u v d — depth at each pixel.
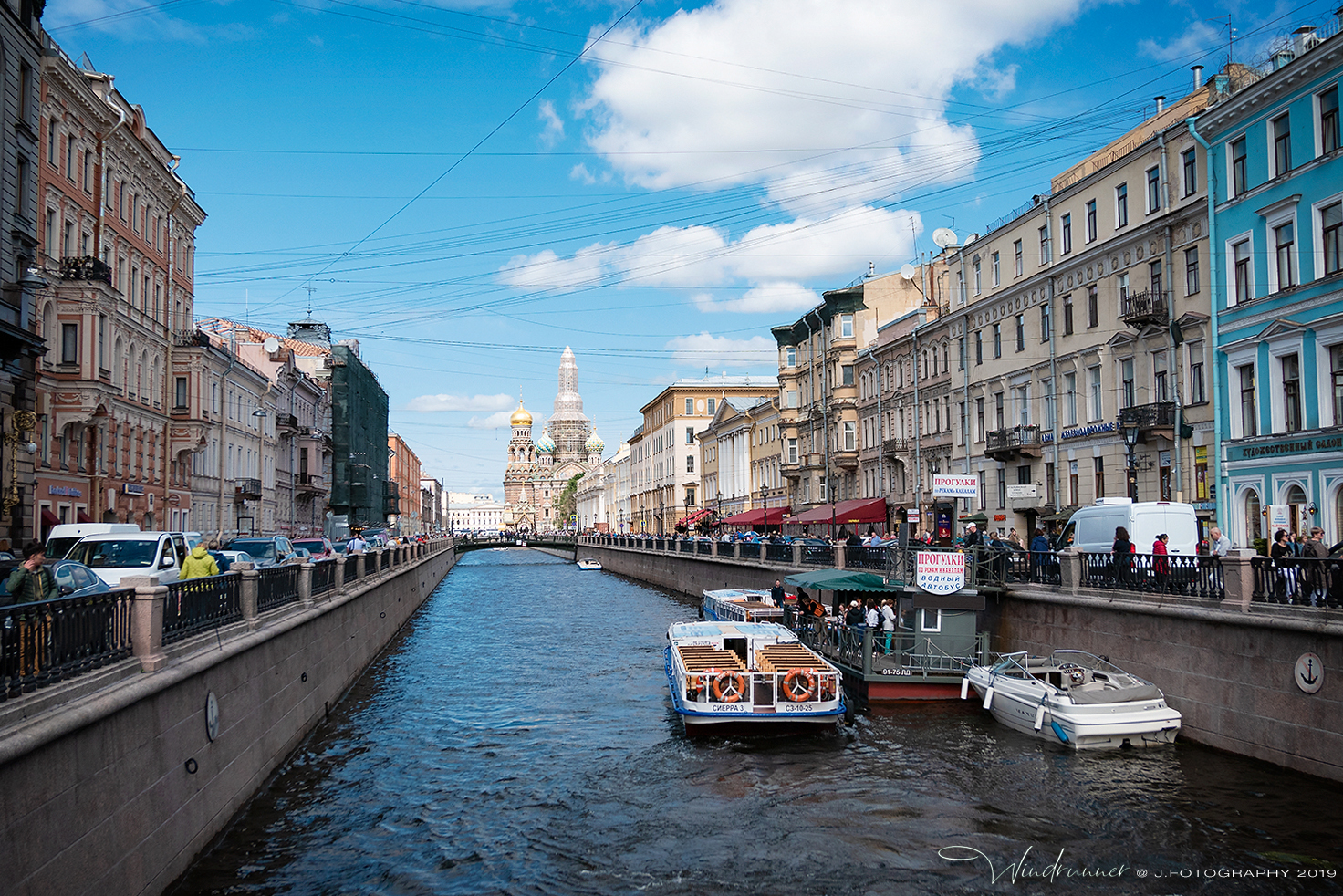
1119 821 14.38
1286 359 25.53
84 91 33.09
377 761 18.94
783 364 65.25
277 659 17.73
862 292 55.19
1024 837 14.05
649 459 115.69
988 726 20.77
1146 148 30.42
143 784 10.83
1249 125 26.38
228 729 14.28
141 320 40.00
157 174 41.69
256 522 57.06
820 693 20.67
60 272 32.28
